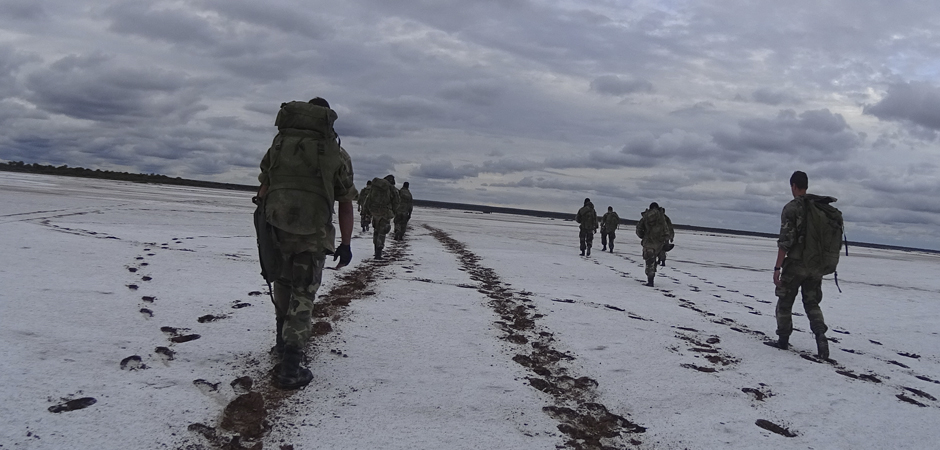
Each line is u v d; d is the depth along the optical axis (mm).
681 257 21219
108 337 4504
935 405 4660
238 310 5754
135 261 8281
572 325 6406
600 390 4309
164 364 4055
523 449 3207
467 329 5816
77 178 83562
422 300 7184
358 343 4957
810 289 6152
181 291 6426
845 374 5391
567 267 13539
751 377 4973
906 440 3820
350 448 3033
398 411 3570
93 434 2932
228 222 19562
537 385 4301
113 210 20297
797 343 6668
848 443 3689
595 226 18203
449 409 3682
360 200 21719
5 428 2879
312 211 3811
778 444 3568
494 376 4406
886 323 8727
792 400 4449
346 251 4078
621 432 3594
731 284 12719
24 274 6500
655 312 7855
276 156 3850
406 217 17750
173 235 12820
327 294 7031
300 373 3840
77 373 3686
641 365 5016
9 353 3859
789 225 6082
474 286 8836
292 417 3355
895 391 4965
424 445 3139
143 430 3033
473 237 23344
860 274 19141
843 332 7645
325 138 3910
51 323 4680
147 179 123688
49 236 10281
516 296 8188
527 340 5598
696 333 6605
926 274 21969
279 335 4324
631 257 19578
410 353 4801
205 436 3062
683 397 4289
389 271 9820
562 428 3553
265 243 3945
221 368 4043
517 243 21688
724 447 3463
